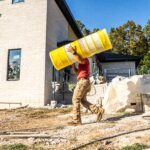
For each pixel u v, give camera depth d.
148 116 7.66
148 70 31.42
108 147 4.85
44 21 14.68
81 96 6.98
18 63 14.74
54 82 14.77
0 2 15.73
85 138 5.50
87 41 6.96
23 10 15.20
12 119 8.82
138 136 5.43
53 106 13.37
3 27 15.38
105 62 24.81
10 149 4.84
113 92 9.11
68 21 19.06
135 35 42.16
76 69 7.44
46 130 6.52
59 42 16.45
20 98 14.33
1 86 14.78
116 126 6.48
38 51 14.45
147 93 8.86
